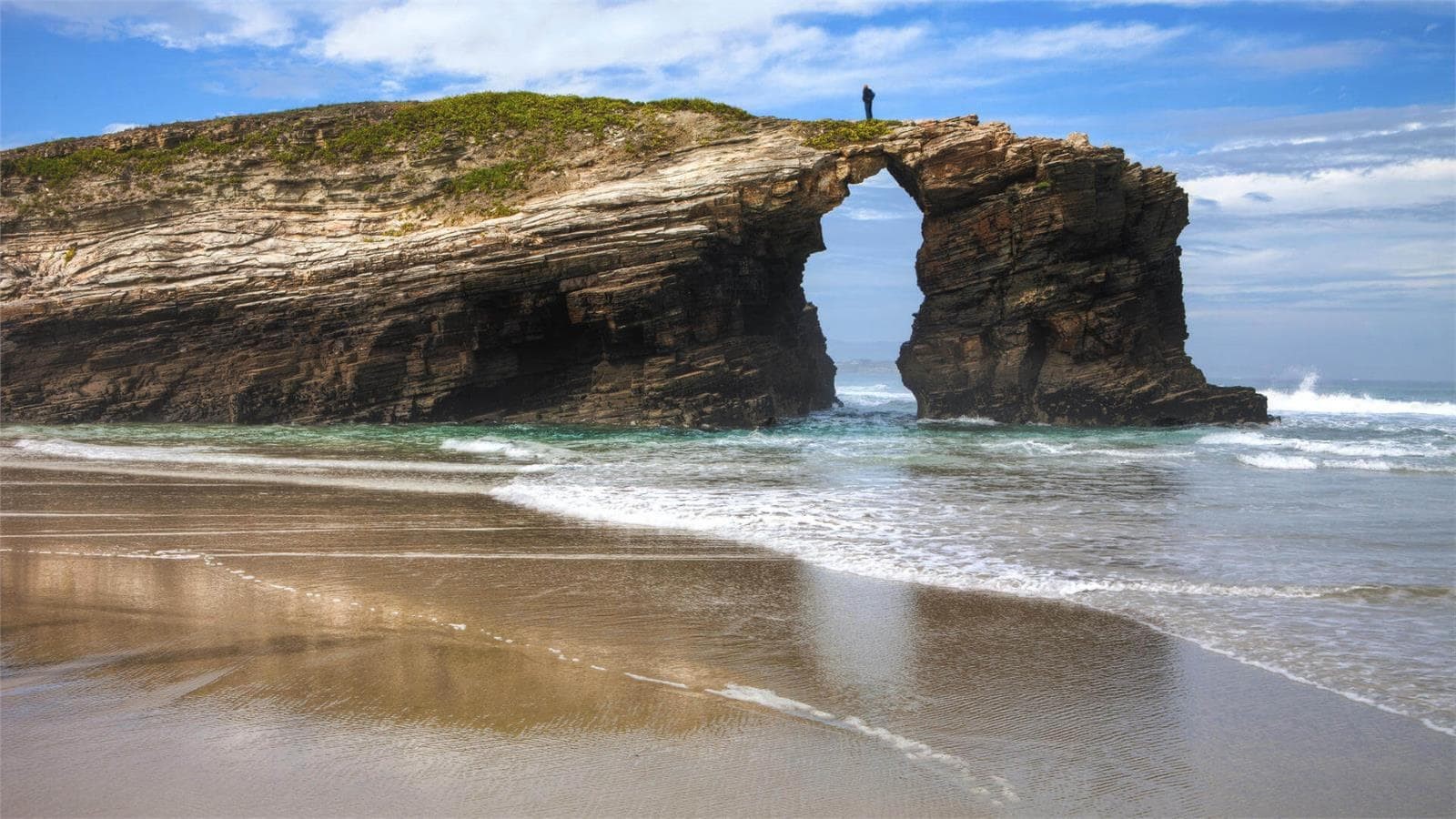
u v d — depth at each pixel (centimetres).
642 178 4081
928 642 908
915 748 666
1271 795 601
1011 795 600
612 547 1380
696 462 2502
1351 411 5459
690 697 761
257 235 4278
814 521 1577
